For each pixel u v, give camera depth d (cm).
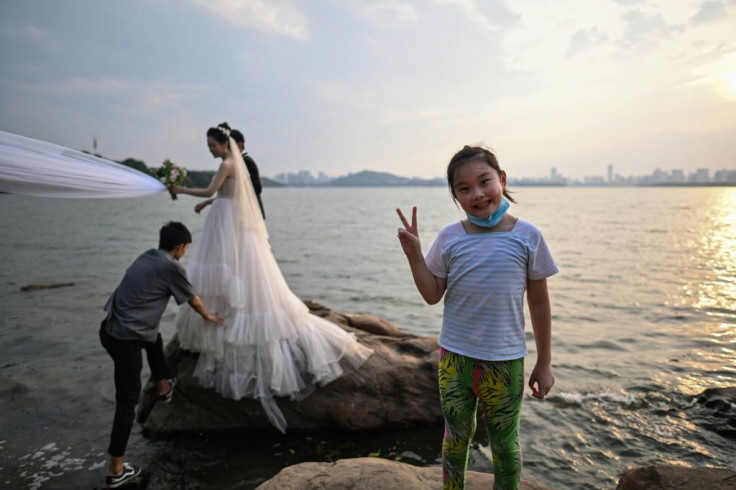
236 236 491
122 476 410
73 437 485
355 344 525
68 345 761
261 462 445
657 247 2067
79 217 3862
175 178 491
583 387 592
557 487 398
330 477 296
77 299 1073
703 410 526
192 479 416
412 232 243
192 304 455
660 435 477
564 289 1212
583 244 2192
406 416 503
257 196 557
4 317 918
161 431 489
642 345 765
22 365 675
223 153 512
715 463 429
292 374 484
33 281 1262
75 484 409
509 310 230
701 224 3394
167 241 451
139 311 425
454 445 248
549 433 484
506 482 243
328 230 3130
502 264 229
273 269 509
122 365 419
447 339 242
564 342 782
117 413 412
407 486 283
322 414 489
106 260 1630
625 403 546
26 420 519
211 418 491
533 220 3900
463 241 238
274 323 482
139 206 6481
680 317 936
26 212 4281
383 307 1090
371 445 476
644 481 289
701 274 1411
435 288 246
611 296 1130
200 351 491
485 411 241
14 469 428
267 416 486
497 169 237
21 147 308
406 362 525
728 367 659
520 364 233
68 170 321
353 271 1556
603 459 438
